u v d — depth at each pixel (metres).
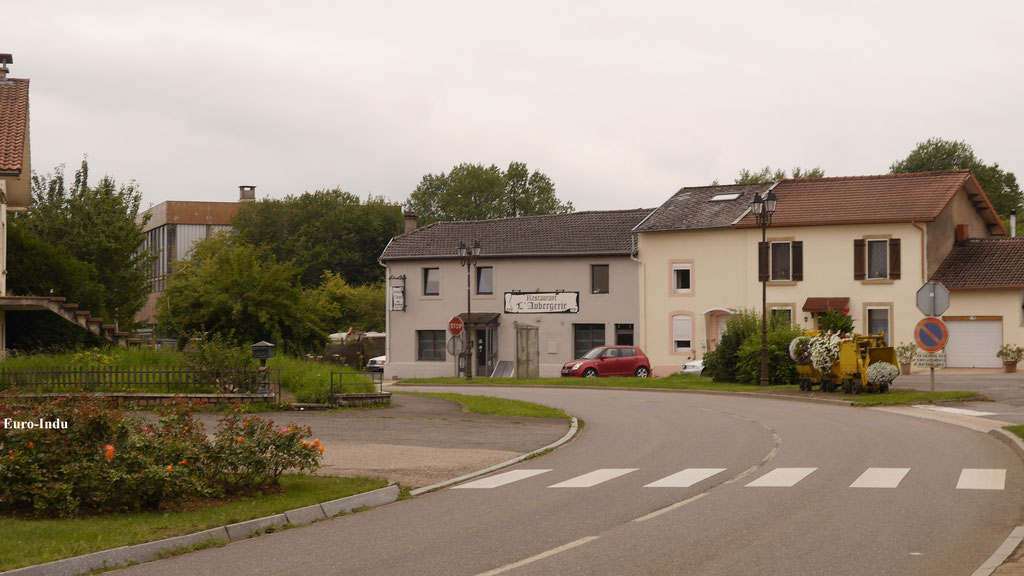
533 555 9.93
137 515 12.15
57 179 49.22
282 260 85.75
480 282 55.59
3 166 30.05
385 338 61.84
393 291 56.91
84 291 38.06
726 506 12.43
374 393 28.42
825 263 47.50
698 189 54.31
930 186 47.81
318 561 10.03
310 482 14.77
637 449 19.02
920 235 45.75
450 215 95.50
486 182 95.44
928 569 8.98
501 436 21.20
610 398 32.97
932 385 28.31
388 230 89.19
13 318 33.34
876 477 14.52
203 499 13.30
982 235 53.47
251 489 13.94
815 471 15.34
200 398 25.36
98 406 13.23
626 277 52.50
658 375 50.97
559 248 53.75
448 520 12.11
